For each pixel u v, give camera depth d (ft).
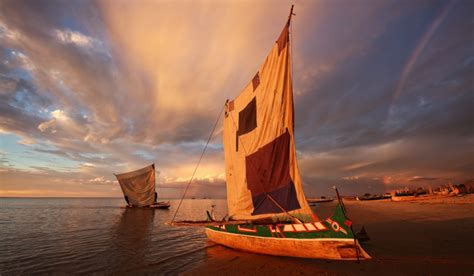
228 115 54.39
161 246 54.13
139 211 183.62
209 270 33.60
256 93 45.57
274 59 41.75
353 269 30.27
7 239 65.46
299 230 33.86
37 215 147.02
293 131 37.63
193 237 65.87
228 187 52.13
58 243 59.36
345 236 29.99
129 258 43.83
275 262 34.40
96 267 38.70
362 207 165.48
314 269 30.71
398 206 159.22
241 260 37.04
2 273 36.60
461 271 28.66
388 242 45.37
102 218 127.44
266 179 41.81
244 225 41.88
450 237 48.47
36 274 35.91
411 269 29.73
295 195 36.60
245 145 47.39
